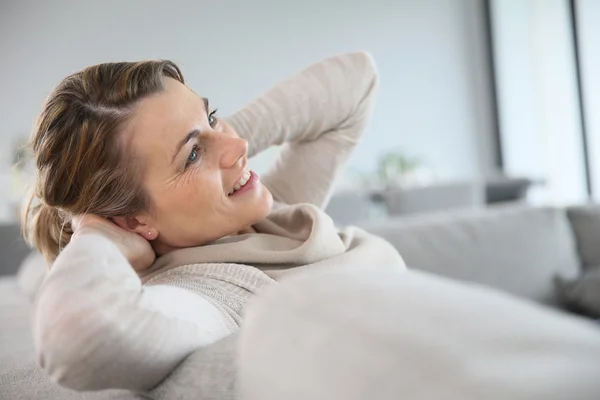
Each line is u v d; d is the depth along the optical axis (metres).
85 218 0.72
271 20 6.51
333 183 0.96
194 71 6.28
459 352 0.24
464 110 7.15
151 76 0.72
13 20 5.80
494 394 0.21
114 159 0.70
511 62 6.82
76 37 5.96
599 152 5.75
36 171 0.74
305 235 0.75
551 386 0.21
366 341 0.27
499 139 7.15
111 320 0.45
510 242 1.76
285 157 0.97
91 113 0.70
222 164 0.73
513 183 3.84
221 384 0.44
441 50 7.07
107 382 0.46
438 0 7.07
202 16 6.30
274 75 6.53
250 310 0.36
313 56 6.64
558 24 6.04
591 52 5.73
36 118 0.75
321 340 0.29
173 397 0.48
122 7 6.08
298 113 0.92
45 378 0.70
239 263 0.71
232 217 0.74
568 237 1.86
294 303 0.32
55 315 0.44
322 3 6.67
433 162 7.02
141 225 0.74
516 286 1.74
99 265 0.49
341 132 0.96
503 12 6.86
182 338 0.50
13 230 2.57
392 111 6.89
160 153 0.71
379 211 4.00
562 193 6.21
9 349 1.12
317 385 0.28
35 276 1.89
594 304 1.69
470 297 0.29
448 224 1.74
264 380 0.31
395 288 0.30
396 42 6.91
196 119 0.73
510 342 0.24
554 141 6.27
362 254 0.73
